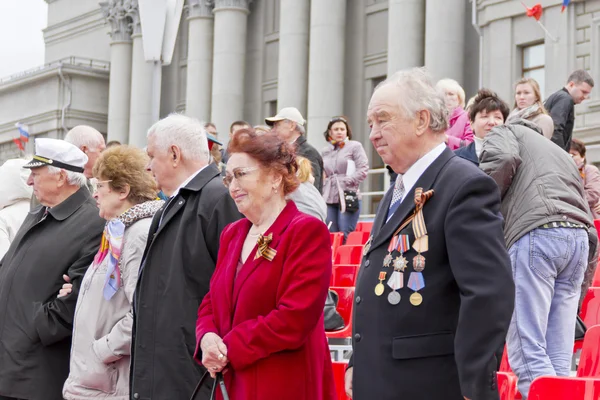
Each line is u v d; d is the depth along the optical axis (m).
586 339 4.96
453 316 3.89
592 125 19.66
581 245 5.53
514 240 5.53
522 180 5.59
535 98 7.08
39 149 6.12
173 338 4.85
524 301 5.46
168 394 4.81
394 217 4.07
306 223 4.10
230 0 30.72
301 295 3.99
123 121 34.94
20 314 5.91
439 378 3.84
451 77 23.14
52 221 6.11
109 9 35.44
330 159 12.48
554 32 20.66
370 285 4.05
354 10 28.17
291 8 28.39
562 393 4.28
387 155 4.13
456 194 3.87
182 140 5.12
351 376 4.30
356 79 27.86
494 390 3.64
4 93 39.09
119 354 5.20
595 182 10.73
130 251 5.30
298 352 4.07
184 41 34.16
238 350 3.98
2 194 7.39
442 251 3.89
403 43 24.39
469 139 8.73
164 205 5.11
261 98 31.03
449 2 23.28
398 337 3.92
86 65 36.88
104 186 5.52
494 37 22.02
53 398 5.86
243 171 4.19
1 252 7.17
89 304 5.39
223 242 4.40
